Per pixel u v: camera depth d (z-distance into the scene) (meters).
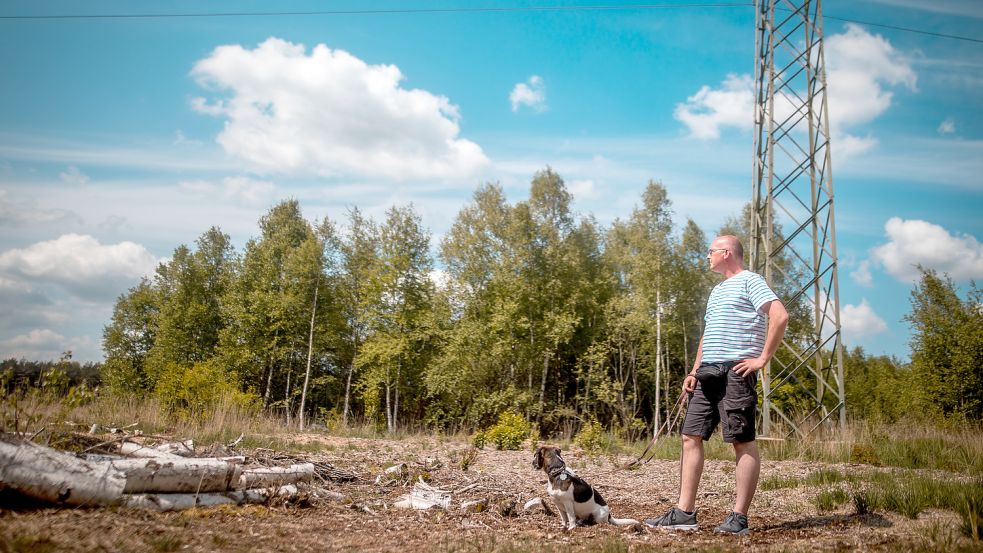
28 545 3.05
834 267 13.16
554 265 31.95
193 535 3.76
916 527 4.73
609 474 9.30
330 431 16.97
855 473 8.30
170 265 42.03
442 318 32.34
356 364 31.98
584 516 5.19
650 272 29.47
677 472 9.54
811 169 13.66
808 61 13.86
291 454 8.86
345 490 6.52
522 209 31.12
